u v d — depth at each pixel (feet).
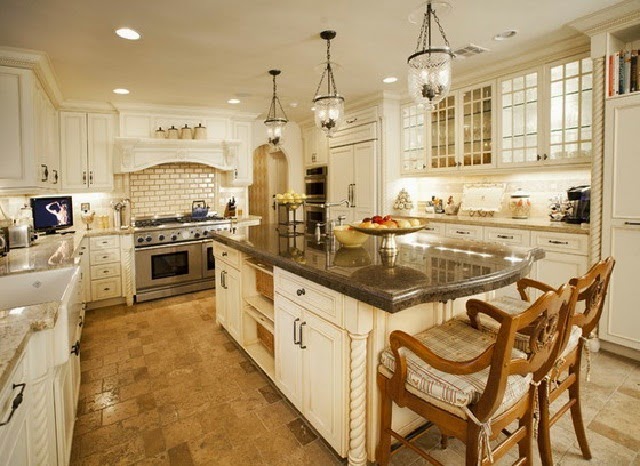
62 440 5.35
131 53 10.54
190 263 16.24
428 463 5.99
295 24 9.00
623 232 9.05
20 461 3.82
